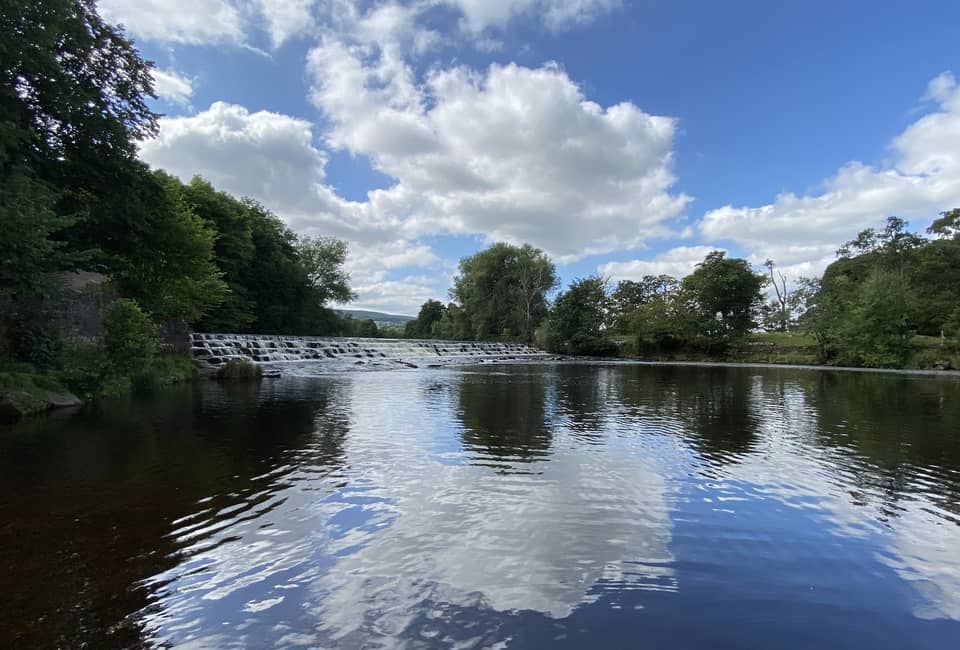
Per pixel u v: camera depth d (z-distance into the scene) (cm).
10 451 697
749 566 377
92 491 527
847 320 3966
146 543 401
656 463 678
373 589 333
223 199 3938
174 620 295
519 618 300
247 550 391
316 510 479
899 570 374
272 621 294
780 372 3036
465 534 427
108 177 1770
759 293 5359
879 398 1533
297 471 611
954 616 312
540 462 674
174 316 2141
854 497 541
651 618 303
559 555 389
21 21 1337
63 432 830
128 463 638
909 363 3647
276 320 4525
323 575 352
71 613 300
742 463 684
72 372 1159
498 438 830
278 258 4591
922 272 4812
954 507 513
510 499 520
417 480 581
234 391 1479
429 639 277
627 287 8112
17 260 938
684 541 421
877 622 304
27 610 303
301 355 2984
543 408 1215
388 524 447
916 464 684
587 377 2380
